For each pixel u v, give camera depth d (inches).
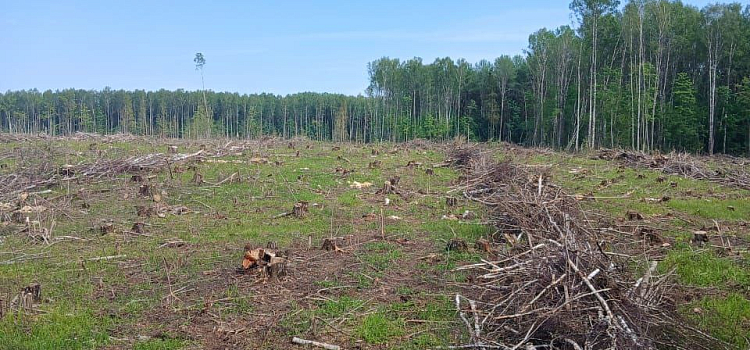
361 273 321.1
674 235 415.2
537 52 1904.5
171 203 514.6
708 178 727.1
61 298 279.0
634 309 220.5
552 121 1817.2
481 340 221.1
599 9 1598.2
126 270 324.5
